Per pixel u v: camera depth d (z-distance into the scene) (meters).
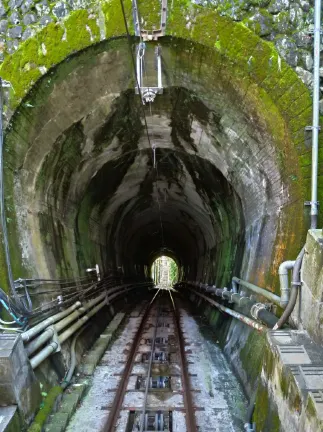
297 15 5.64
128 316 13.41
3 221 5.52
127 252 20.88
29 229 6.63
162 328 11.44
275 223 6.21
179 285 29.19
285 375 3.68
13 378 4.35
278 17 5.62
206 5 5.60
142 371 7.41
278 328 4.68
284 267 4.90
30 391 4.86
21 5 5.99
